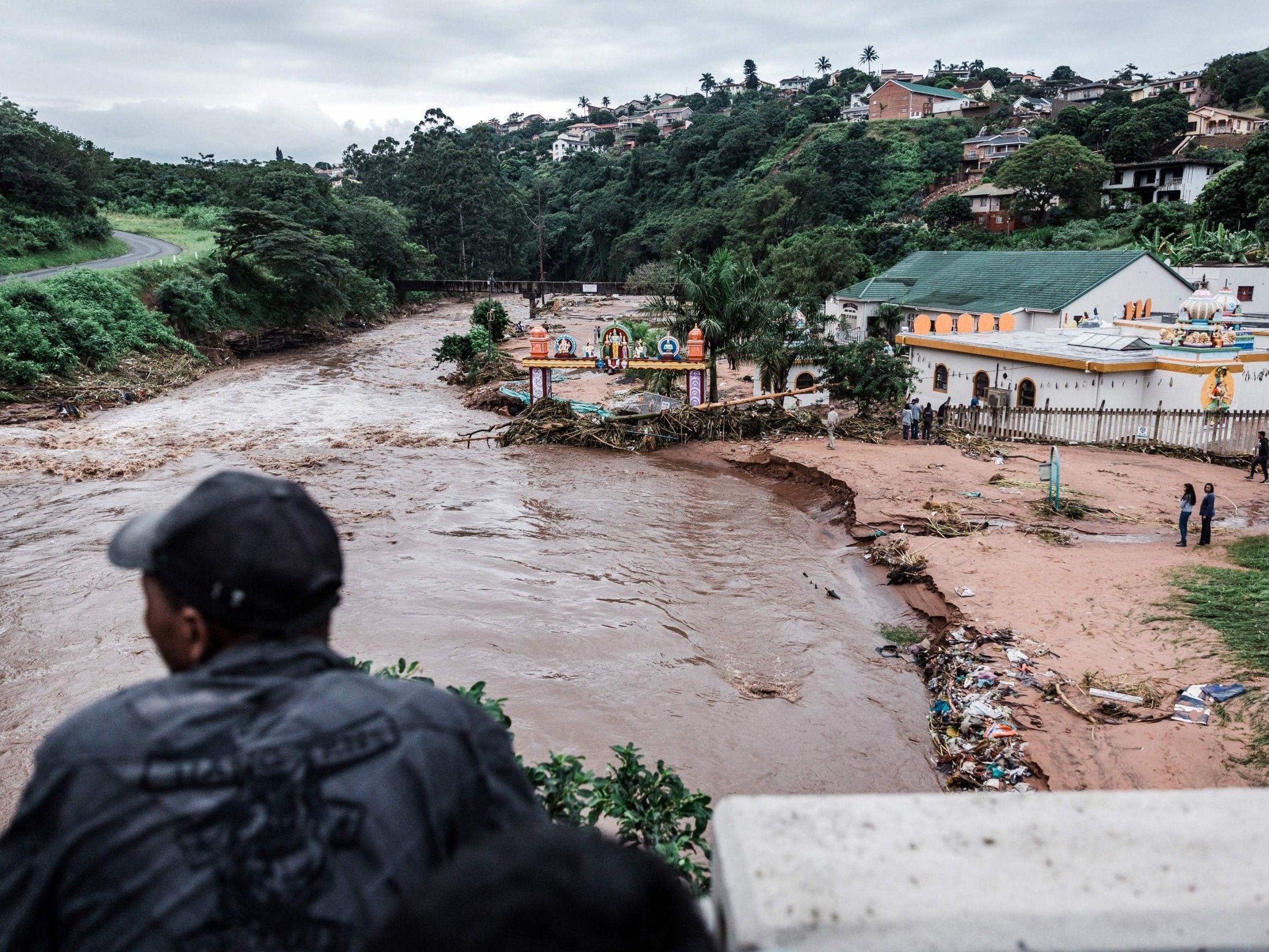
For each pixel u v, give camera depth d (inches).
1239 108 4375.0
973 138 4527.6
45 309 1672.0
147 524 53.3
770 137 5172.2
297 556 51.4
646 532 899.4
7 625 629.9
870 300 1961.1
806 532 915.4
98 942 43.6
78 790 45.2
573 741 484.7
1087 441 1180.5
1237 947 50.3
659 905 34.4
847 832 57.0
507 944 30.4
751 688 566.3
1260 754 448.1
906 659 623.8
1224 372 1135.6
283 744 45.8
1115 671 553.0
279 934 43.3
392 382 1872.5
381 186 5172.2
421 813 47.0
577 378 1883.6
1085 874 53.6
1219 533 823.1
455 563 775.1
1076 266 1686.8
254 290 2418.8
